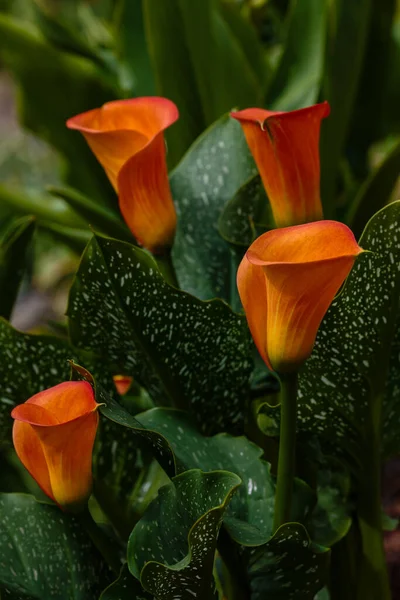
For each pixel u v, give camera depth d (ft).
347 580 4.25
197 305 3.97
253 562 3.94
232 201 4.27
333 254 3.55
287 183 3.93
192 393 4.12
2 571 3.97
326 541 4.07
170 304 3.97
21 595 3.94
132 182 3.99
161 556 3.76
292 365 3.63
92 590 4.00
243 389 4.13
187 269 4.40
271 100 4.91
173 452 3.83
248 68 4.93
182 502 3.81
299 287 3.54
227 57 4.94
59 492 3.76
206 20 4.91
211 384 4.11
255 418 4.25
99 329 4.05
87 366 4.16
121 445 4.22
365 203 4.61
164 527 3.79
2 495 4.09
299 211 3.96
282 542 3.84
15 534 4.03
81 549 4.04
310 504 4.01
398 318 3.93
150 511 3.80
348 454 4.10
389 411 4.10
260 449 4.01
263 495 3.96
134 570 3.73
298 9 4.83
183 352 4.05
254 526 3.92
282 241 3.58
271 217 4.51
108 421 4.18
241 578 3.94
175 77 4.93
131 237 4.87
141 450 4.24
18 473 4.42
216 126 4.48
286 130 3.86
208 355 4.06
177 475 3.82
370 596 4.19
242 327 4.02
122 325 4.02
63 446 3.68
